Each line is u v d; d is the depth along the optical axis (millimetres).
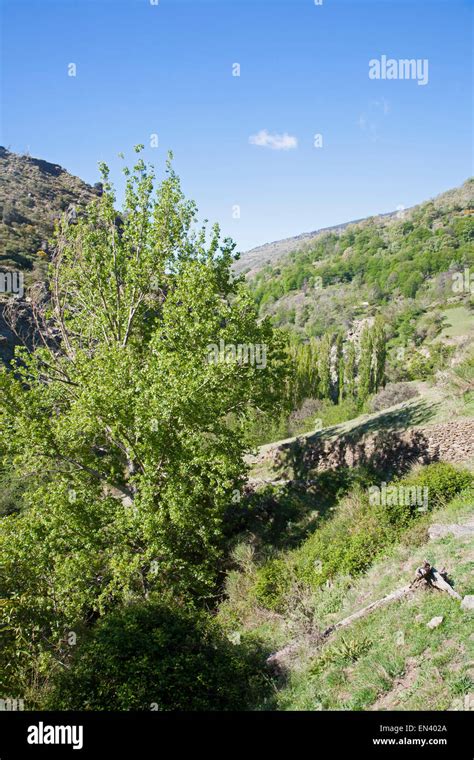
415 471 17312
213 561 18094
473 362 23938
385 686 7992
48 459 17609
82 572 16016
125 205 20016
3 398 16875
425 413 21594
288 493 21828
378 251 111875
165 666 9227
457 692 7168
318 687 8945
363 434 21922
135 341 20812
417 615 9359
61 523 16094
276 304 108188
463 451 18422
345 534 15328
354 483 19172
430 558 11453
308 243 143125
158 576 16875
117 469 19547
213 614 15875
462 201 121250
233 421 30531
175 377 15656
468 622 8461
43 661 11836
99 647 9570
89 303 20469
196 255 20891
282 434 34406
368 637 9562
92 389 16391
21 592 14102
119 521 16234
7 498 25906
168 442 16547
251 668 10742
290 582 14461
